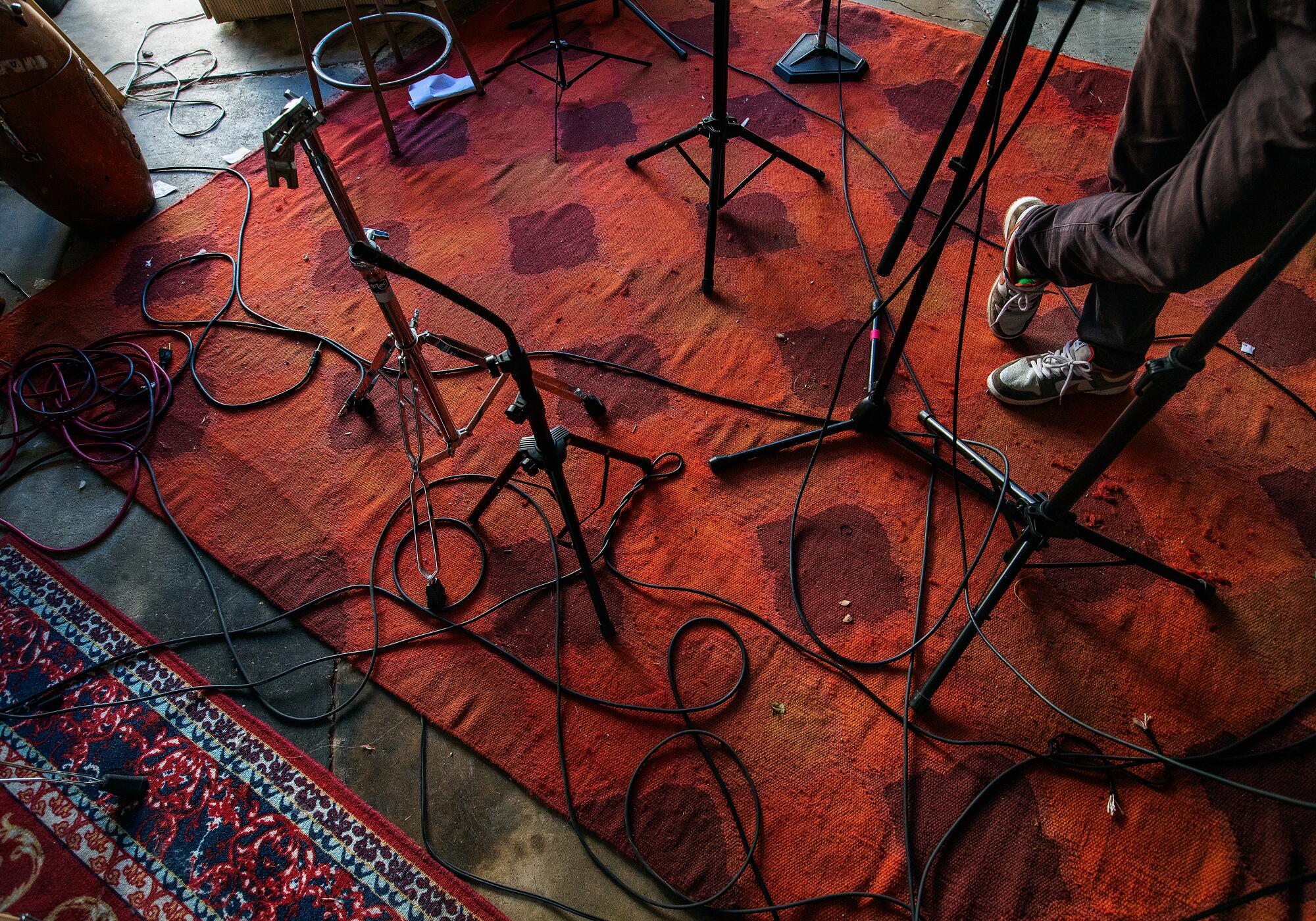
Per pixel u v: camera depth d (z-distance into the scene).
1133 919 1.14
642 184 2.21
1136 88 1.23
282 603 1.50
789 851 1.21
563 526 1.57
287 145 1.00
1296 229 0.66
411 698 1.38
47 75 1.84
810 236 2.05
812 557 1.52
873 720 1.33
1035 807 1.24
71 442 1.73
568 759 1.31
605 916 1.17
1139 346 1.56
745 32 2.63
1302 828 1.20
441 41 2.66
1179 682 1.36
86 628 1.48
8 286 2.08
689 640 1.43
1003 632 1.42
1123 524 1.54
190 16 2.85
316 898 1.19
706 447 1.69
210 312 1.97
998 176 2.14
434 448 1.71
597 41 2.63
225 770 1.31
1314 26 0.94
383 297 1.16
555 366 1.84
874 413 1.57
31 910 1.19
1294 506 1.55
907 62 2.47
